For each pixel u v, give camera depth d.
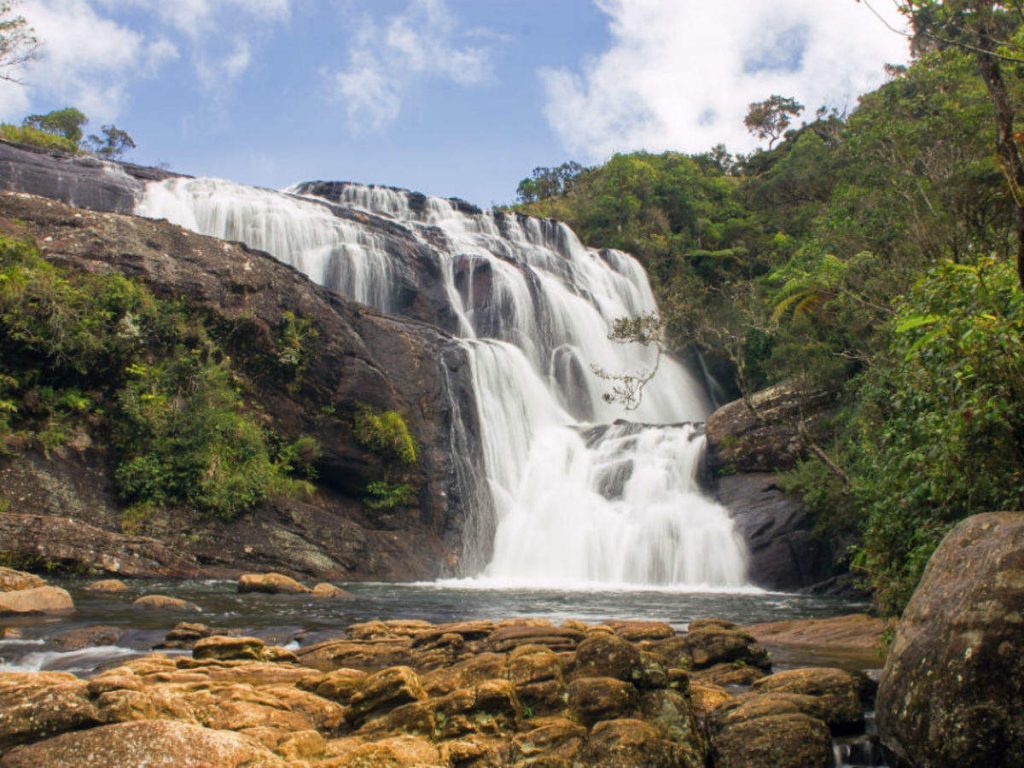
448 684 7.91
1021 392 8.01
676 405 42.94
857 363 31.02
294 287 28.42
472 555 28.52
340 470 27.06
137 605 14.93
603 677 7.49
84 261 25.08
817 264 33.38
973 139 25.11
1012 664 6.14
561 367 40.25
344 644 10.84
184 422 24.11
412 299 37.72
